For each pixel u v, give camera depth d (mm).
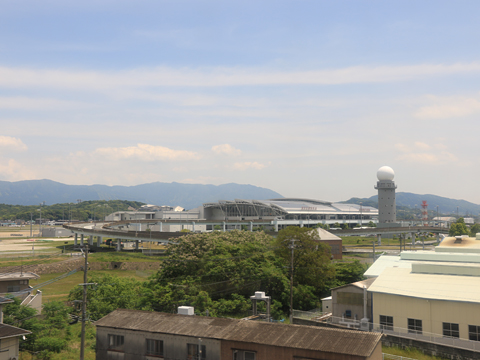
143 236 157125
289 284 69750
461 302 44531
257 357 30969
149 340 34688
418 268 55719
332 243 116938
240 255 72562
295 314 63000
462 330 44312
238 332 32844
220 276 67250
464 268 53031
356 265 82500
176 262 71625
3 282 63469
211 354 32219
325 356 29000
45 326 51688
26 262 120438
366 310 52000
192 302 61188
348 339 30312
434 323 45938
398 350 44750
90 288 64250
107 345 36062
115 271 115312
